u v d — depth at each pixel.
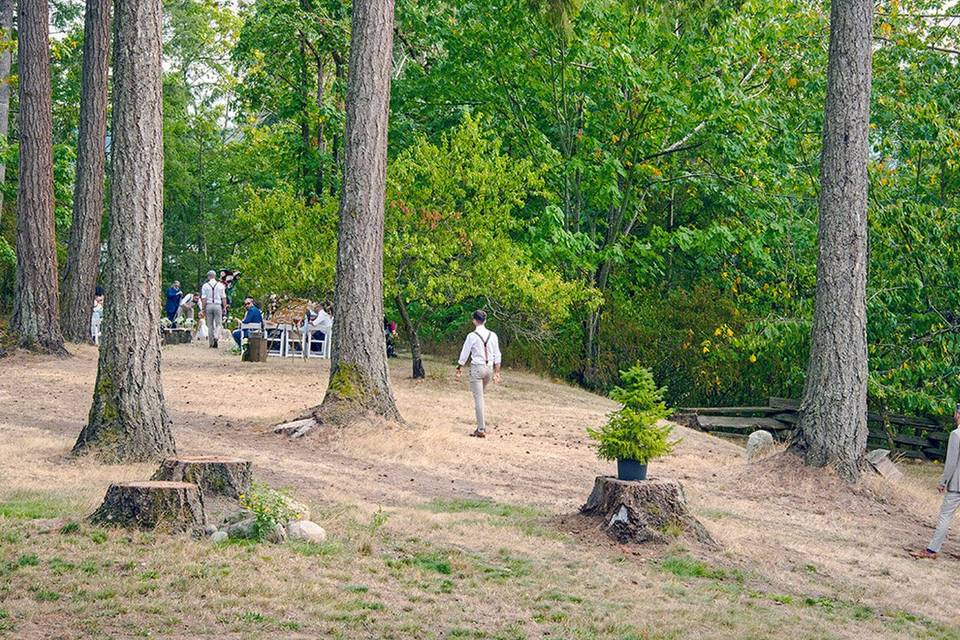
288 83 31.95
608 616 8.70
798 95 27.69
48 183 24.45
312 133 31.67
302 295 24.91
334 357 17.81
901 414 26.52
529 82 27.52
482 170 23.52
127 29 14.13
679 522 11.59
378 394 17.66
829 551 12.45
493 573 9.66
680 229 26.88
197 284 52.72
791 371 26.41
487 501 13.26
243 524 9.88
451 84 28.22
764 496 15.50
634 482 11.66
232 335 31.78
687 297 28.94
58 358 23.83
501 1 26.36
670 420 25.86
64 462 13.28
